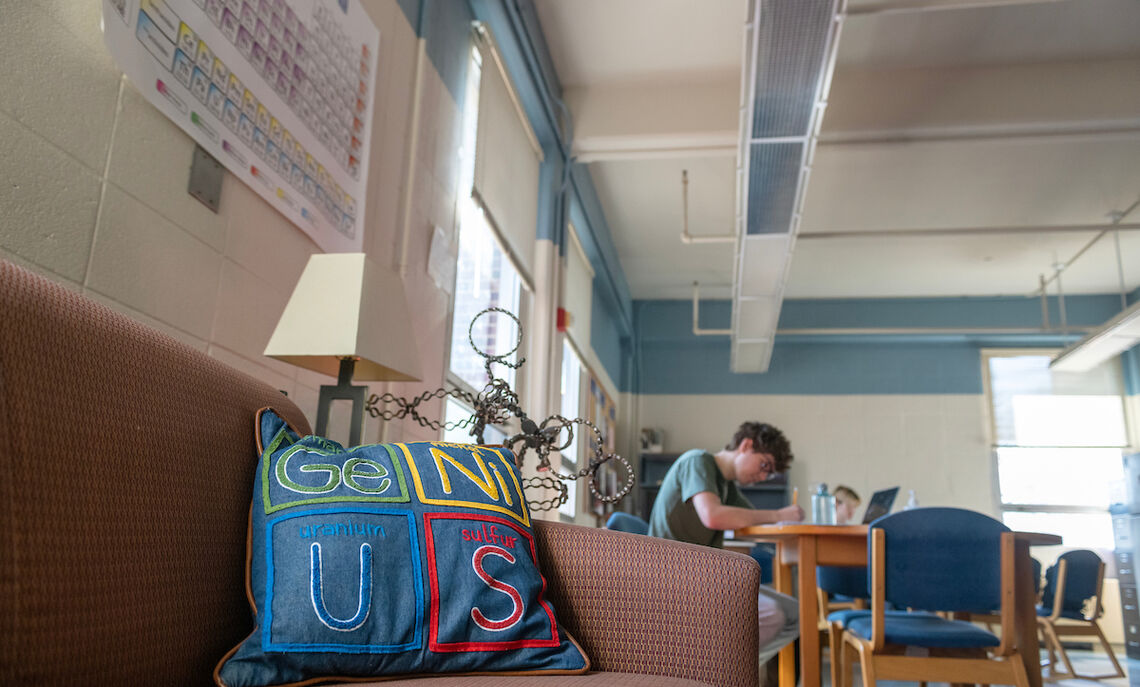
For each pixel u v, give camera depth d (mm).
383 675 938
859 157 5961
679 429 9156
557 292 5133
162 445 928
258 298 1964
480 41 3893
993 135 5113
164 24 1557
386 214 2787
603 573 1188
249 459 1109
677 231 7488
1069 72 4980
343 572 944
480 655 979
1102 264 7875
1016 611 2439
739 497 3402
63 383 797
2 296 758
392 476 1078
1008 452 8711
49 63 1332
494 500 1127
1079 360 7969
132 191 1517
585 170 6117
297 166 2121
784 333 8789
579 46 4934
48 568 731
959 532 2354
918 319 8945
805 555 2705
